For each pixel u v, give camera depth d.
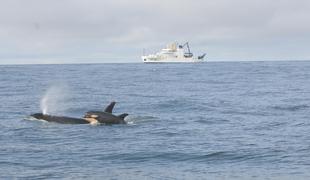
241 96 61.03
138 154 25.12
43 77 105.19
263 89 72.81
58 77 105.88
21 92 66.00
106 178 20.38
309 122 37.06
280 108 47.25
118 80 96.25
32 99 56.47
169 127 34.88
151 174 21.12
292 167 22.39
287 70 142.12
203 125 35.91
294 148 26.52
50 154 24.98
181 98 57.25
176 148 26.70
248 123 36.91
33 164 22.67
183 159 24.17
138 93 65.38
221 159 24.19
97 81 92.62
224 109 46.72
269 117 40.47
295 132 32.16
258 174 21.20
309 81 92.19
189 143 28.25
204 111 45.16
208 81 93.56
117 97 59.34
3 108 47.09
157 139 29.75
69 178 20.25
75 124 36.06
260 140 29.11
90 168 22.08
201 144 27.89
